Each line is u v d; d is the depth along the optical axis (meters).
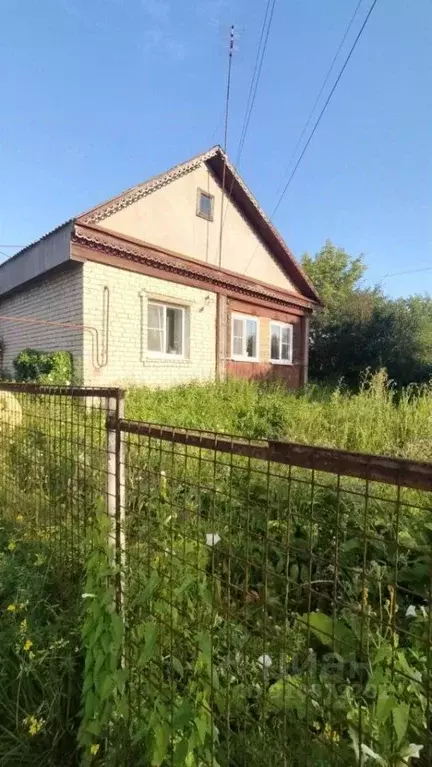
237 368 10.29
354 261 23.25
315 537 2.02
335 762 0.89
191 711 1.01
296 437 4.85
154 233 8.24
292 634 1.27
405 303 16.48
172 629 1.15
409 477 0.72
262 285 10.92
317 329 16.08
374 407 5.66
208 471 1.64
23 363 7.58
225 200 10.02
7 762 1.30
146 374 8.00
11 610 1.76
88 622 1.36
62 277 7.50
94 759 1.26
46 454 2.24
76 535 1.88
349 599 1.68
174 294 8.58
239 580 1.55
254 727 1.06
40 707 1.38
